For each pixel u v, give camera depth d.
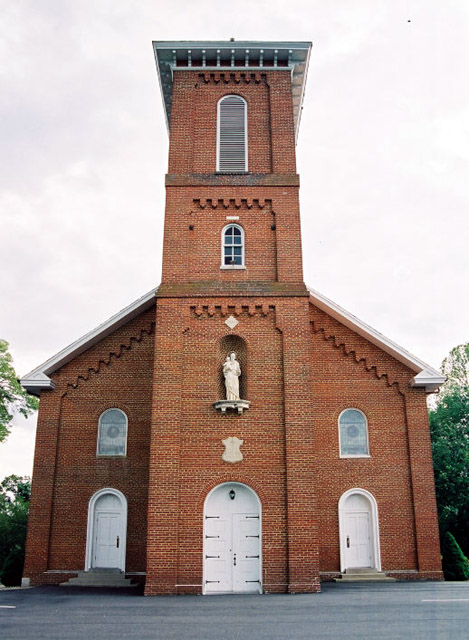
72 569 25.73
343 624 14.29
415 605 17.41
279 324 23.61
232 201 25.64
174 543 21.25
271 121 27.16
